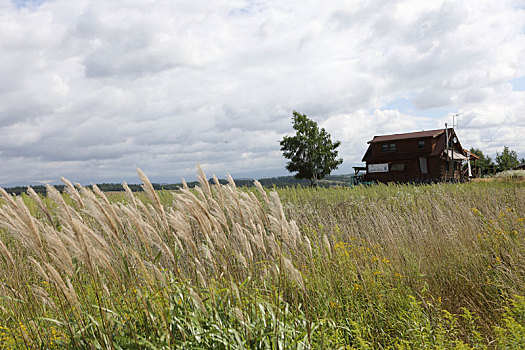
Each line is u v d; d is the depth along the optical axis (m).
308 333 3.78
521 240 6.74
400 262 6.42
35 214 7.72
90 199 3.62
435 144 38.69
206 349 3.48
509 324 3.80
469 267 6.41
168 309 3.58
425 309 5.00
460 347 3.77
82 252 3.31
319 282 5.31
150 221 4.11
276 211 4.16
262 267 4.88
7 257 4.25
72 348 3.41
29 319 3.86
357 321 4.79
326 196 14.34
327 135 43.22
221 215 4.29
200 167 4.29
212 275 4.45
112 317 3.61
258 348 3.63
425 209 10.88
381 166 40.12
